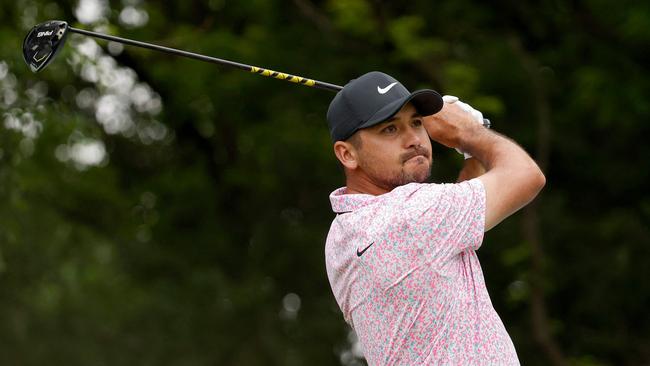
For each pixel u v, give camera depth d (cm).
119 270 4925
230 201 5003
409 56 3828
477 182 1285
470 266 1284
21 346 4981
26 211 4200
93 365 4978
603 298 4400
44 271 4609
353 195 1308
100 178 4672
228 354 4966
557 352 3984
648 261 4328
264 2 4169
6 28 3819
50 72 3803
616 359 4519
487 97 3800
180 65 4078
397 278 1253
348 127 1322
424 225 1251
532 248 3997
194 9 4325
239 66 1480
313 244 4875
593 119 4281
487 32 4191
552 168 4488
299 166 4534
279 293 5022
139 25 4109
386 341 1271
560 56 4238
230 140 4797
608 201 4547
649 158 4369
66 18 4028
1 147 3778
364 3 3831
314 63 4169
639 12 3822
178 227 5009
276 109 4262
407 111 1316
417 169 1307
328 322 4966
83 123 3919
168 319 4978
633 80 4069
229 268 5050
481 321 1257
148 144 4969
